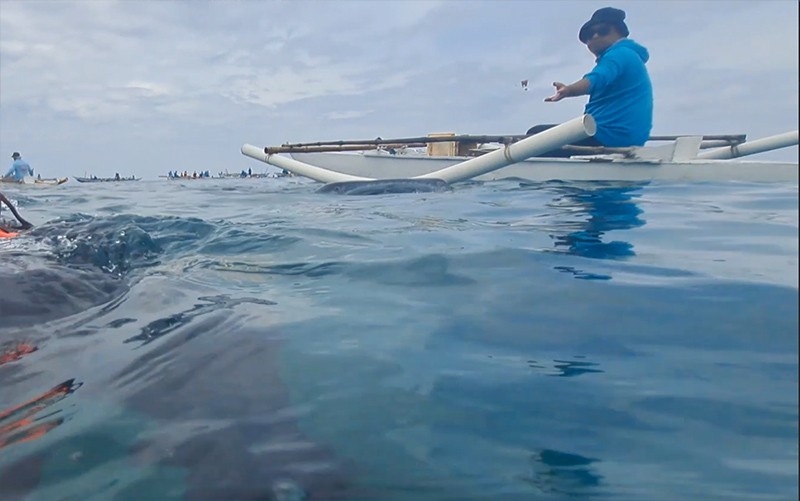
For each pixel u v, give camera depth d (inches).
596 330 78.5
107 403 67.9
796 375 62.0
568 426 56.7
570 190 238.8
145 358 80.4
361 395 65.4
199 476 52.9
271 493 49.9
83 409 67.0
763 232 124.4
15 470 56.1
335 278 118.0
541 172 300.8
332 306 99.0
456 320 87.2
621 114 275.4
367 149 362.6
